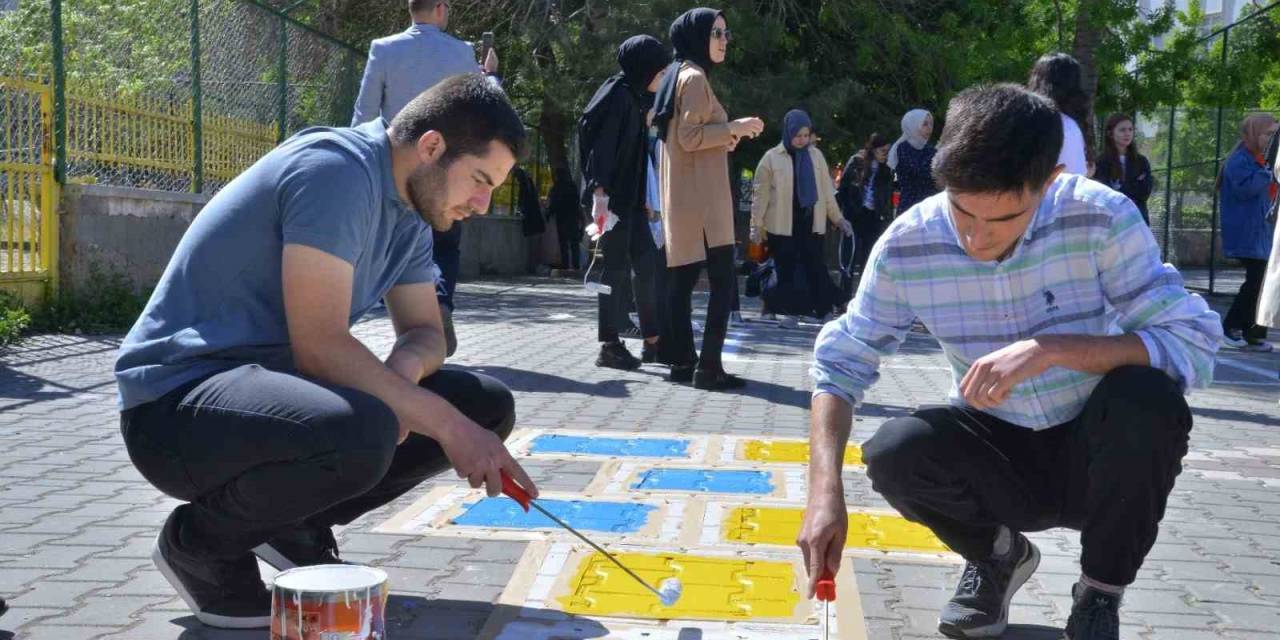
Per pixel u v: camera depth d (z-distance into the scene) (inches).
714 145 293.3
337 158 123.6
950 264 125.3
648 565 151.9
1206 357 118.3
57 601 137.0
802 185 471.8
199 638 126.3
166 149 446.0
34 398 271.9
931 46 837.2
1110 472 114.3
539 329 451.5
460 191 125.5
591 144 330.0
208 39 470.0
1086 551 117.3
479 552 157.8
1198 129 753.0
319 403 115.9
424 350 134.8
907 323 129.9
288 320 121.9
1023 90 113.7
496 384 141.0
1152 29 826.8
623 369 337.7
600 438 235.5
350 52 601.0
